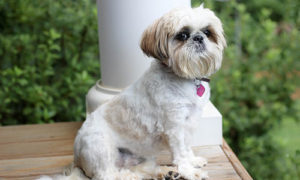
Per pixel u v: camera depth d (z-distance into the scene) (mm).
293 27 2477
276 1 2928
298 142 2299
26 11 2129
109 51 1614
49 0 2164
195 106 1373
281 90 2289
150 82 1357
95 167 1376
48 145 1649
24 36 2066
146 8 1549
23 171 1495
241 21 2369
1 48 2125
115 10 1567
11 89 2068
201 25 1303
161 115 1355
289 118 2496
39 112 2051
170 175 1383
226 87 2240
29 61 2131
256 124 2281
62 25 2146
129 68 1604
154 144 1409
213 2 2412
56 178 1394
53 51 2201
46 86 2084
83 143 1388
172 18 1295
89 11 2146
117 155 1417
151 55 1339
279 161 2098
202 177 1381
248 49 2291
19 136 1720
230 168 1459
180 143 1373
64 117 2162
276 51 2236
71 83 2057
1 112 2123
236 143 2299
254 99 2258
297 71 2414
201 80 1378
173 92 1344
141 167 1415
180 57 1303
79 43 2191
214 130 1587
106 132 1396
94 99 1656
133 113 1373
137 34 1572
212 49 1319
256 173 2062
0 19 2176
